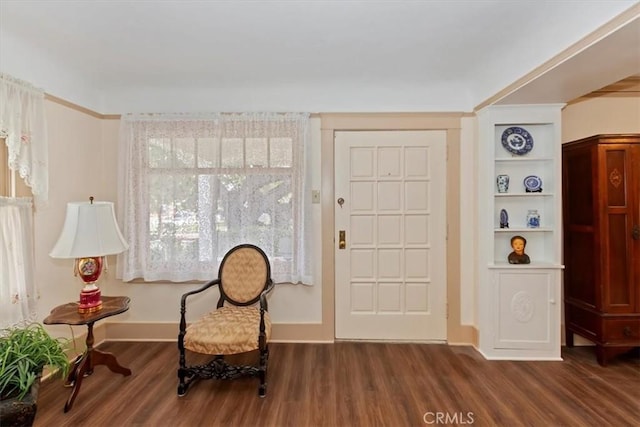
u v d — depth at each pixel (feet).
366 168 10.46
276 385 7.92
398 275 10.52
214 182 10.06
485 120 9.45
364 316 10.55
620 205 8.71
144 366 8.83
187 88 10.28
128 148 10.07
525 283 9.28
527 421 6.59
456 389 7.74
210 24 6.83
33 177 7.61
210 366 7.65
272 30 7.06
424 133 10.38
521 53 7.59
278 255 10.11
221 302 9.21
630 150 8.63
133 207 10.07
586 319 9.31
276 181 10.09
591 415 6.77
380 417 6.73
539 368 8.74
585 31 5.77
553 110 9.19
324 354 9.60
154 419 6.67
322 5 6.17
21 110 7.31
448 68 9.02
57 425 6.47
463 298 10.38
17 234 7.34
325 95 10.28
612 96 10.00
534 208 9.91
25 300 7.48
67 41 7.54
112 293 10.51
